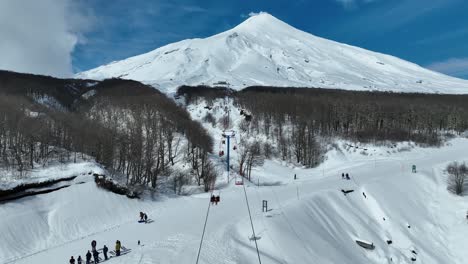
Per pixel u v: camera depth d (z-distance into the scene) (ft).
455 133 479.41
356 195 239.91
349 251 176.45
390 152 384.88
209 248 134.51
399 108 496.64
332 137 421.18
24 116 264.93
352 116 450.71
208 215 181.78
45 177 205.16
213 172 282.77
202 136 357.82
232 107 536.42
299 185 260.62
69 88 566.36
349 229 199.62
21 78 513.86
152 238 150.61
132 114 371.15
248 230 159.53
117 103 426.92
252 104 509.76
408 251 193.57
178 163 304.50
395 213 226.58
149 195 238.48
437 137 446.19
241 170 309.42
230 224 164.04
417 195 259.80
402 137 425.69
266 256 139.33
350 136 423.23
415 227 219.20
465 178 270.67
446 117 495.41
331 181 269.85
